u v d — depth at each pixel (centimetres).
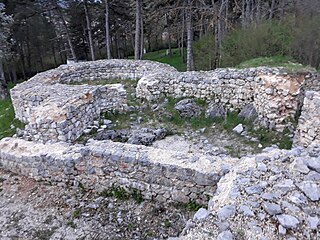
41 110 806
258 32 1239
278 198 334
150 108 1020
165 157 509
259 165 402
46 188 570
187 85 1017
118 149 540
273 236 296
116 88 1041
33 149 602
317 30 1105
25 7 2294
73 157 548
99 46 3222
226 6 1579
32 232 464
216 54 1458
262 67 916
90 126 882
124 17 2675
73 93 895
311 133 648
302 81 802
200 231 318
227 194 364
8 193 558
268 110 824
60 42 3052
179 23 2231
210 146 776
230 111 952
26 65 2953
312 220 305
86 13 2320
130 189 527
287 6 1820
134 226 466
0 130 989
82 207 514
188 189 486
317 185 342
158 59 2661
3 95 1758
